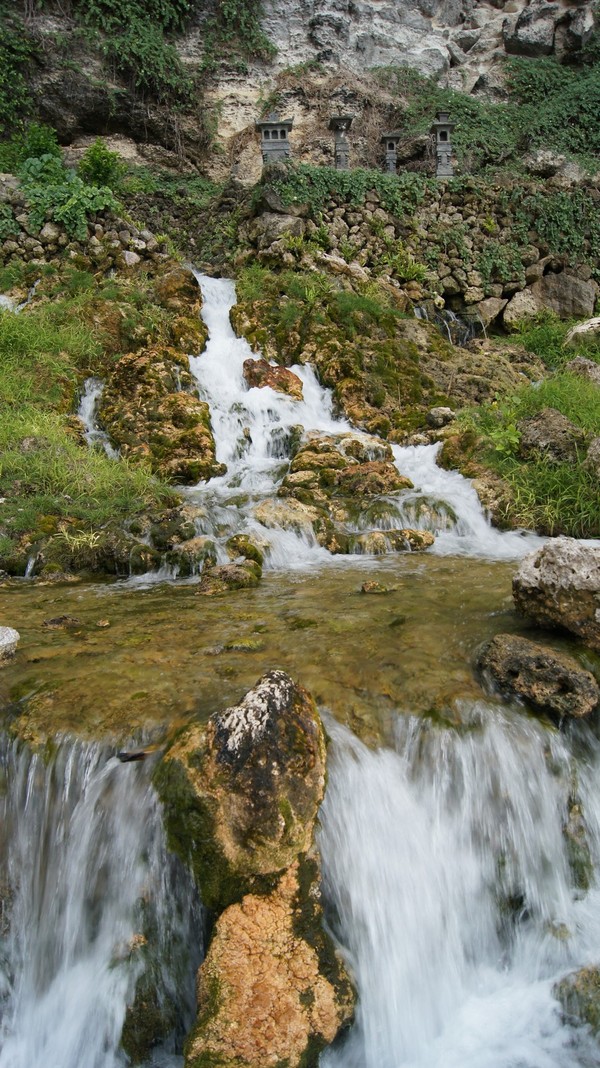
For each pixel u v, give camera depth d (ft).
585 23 57.21
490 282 45.93
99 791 11.46
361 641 15.55
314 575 21.18
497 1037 10.61
